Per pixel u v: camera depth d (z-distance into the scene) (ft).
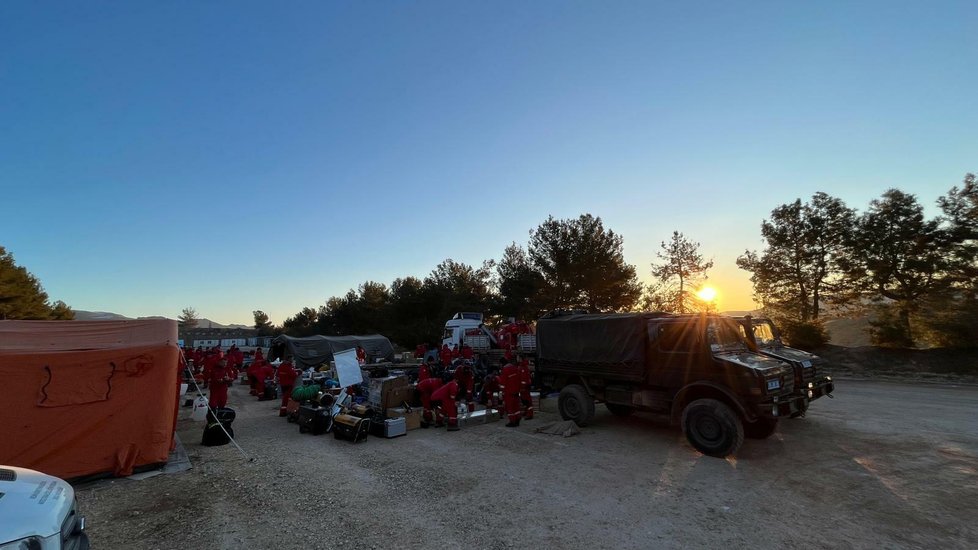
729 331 28.43
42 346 22.30
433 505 17.93
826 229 70.64
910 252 62.18
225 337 249.96
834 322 80.79
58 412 21.85
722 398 24.77
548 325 35.60
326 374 53.78
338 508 17.81
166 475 22.62
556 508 17.37
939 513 16.05
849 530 14.90
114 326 25.13
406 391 36.91
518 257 114.93
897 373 55.42
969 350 54.75
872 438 26.30
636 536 14.87
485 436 30.14
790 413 24.85
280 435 32.07
